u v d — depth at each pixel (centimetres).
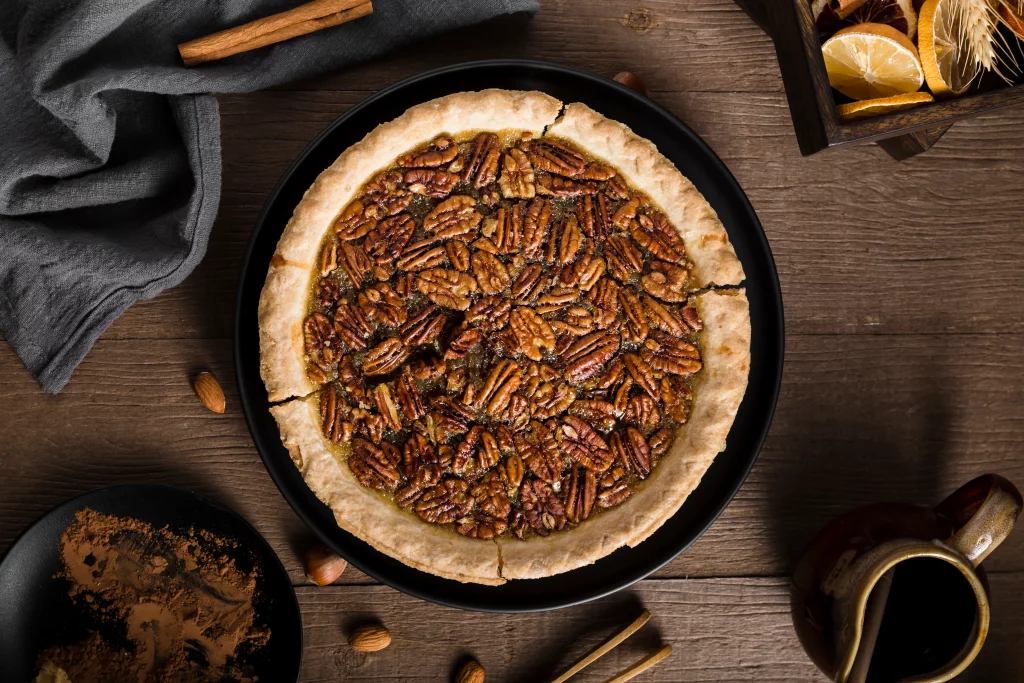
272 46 71
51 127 69
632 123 71
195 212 69
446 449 68
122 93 70
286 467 69
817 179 74
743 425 71
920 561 69
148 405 72
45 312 70
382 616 73
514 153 70
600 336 69
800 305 74
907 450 74
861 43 67
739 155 74
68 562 70
